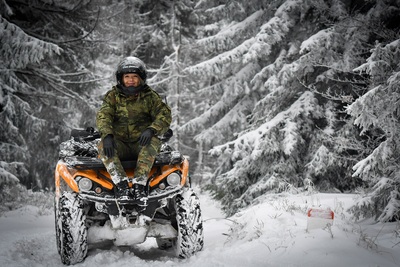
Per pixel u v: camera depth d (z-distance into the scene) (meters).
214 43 12.83
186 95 21.55
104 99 5.34
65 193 4.88
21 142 13.62
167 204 5.43
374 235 5.36
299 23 11.10
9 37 11.54
